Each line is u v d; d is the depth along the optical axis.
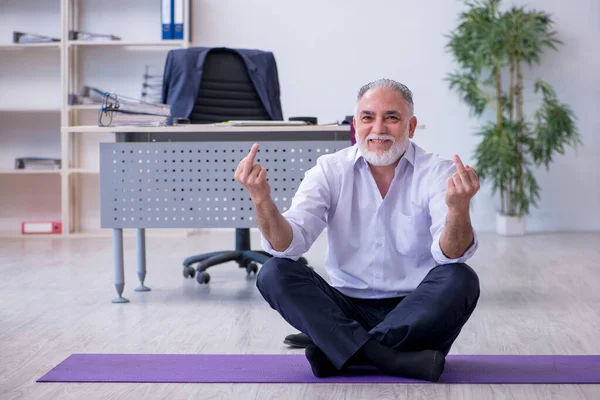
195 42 6.75
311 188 2.58
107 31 6.74
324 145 3.81
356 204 2.62
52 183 6.91
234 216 3.84
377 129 2.49
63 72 6.48
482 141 6.40
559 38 6.61
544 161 6.49
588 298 3.89
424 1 6.63
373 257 2.62
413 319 2.40
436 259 2.44
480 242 6.03
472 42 6.22
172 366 2.68
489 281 4.39
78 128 3.79
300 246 2.46
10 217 6.94
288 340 2.96
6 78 6.81
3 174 6.91
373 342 2.43
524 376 2.52
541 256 5.30
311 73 6.73
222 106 4.80
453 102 6.66
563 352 2.87
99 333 3.22
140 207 3.86
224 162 3.83
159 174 3.85
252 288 4.23
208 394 2.37
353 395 2.34
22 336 3.18
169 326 3.34
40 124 6.85
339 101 6.73
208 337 3.13
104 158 3.86
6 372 2.65
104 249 5.84
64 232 6.61
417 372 2.43
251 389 2.41
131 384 2.48
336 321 2.42
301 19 6.70
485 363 2.69
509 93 6.47
